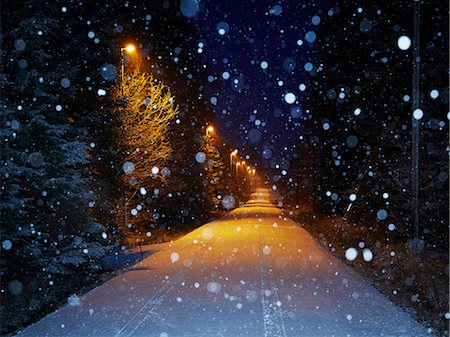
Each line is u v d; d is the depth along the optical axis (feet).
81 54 65.10
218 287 42.29
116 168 69.92
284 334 28.50
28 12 48.19
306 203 166.30
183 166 143.33
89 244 48.34
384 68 76.23
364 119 84.43
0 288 41.22
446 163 55.98
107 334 28.99
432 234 58.13
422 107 63.00
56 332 29.63
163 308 35.09
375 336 27.99
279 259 59.52
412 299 37.63
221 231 102.27
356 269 53.62
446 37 62.03
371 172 77.20
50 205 47.09
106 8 68.74
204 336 28.32
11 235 40.81
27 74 45.03
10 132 42.11
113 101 68.54
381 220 75.97
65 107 57.06
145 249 75.31
